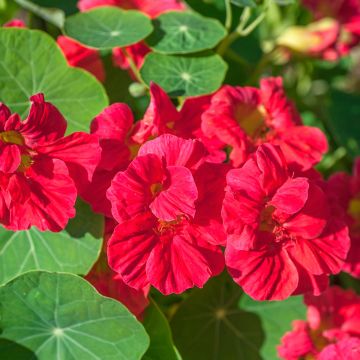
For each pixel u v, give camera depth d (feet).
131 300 1.33
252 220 1.20
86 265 1.30
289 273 1.24
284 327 1.49
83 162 1.21
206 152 1.29
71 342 1.30
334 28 1.74
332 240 1.27
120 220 1.18
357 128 1.95
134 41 1.44
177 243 1.21
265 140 1.39
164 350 1.35
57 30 1.72
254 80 1.81
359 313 1.47
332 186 1.49
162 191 1.18
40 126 1.19
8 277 1.31
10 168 1.16
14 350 1.28
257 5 1.62
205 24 1.54
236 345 1.48
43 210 1.21
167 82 1.45
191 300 1.47
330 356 1.32
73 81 1.41
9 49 1.38
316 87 2.24
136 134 1.31
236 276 1.22
